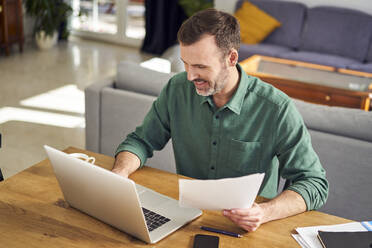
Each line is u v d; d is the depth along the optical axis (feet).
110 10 21.25
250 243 3.87
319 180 4.53
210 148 5.03
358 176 6.68
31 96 13.67
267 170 4.97
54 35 19.74
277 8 17.17
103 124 8.68
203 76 4.24
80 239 3.85
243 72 4.74
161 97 5.26
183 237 3.95
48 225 4.02
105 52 19.92
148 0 19.54
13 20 17.76
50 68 16.74
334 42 16.34
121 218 3.85
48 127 11.60
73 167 3.90
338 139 6.63
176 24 19.79
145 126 5.34
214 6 18.84
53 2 18.92
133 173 5.02
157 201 4.46
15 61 17.26
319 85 11.94
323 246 3.79
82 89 14.76
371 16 16.12
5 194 4.46
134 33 21.24
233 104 4.70
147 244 3.82
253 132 4.79
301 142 4.61
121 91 8.37
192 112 5.01
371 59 15.96
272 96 4.70
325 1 17.20
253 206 3.98
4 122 11.65
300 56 15.64
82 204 4.16
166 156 8.14
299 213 4.34
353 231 4.02
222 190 3.63
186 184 3.65
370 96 11.26
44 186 4.67
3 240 3.77
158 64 9.70
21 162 9.72
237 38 4.27
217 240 3.85
